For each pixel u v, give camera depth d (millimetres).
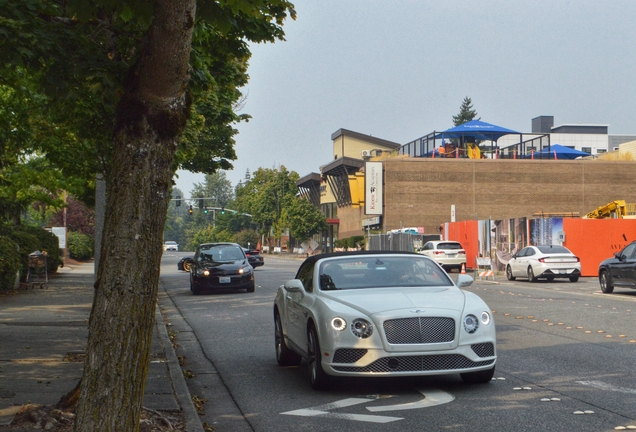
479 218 67250
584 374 9406
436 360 8242
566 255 30484
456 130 69875
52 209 49750
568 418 7113
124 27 8719
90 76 8562
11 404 7523
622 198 68688
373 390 8711
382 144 90812
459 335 8320
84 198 34656
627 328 14133
